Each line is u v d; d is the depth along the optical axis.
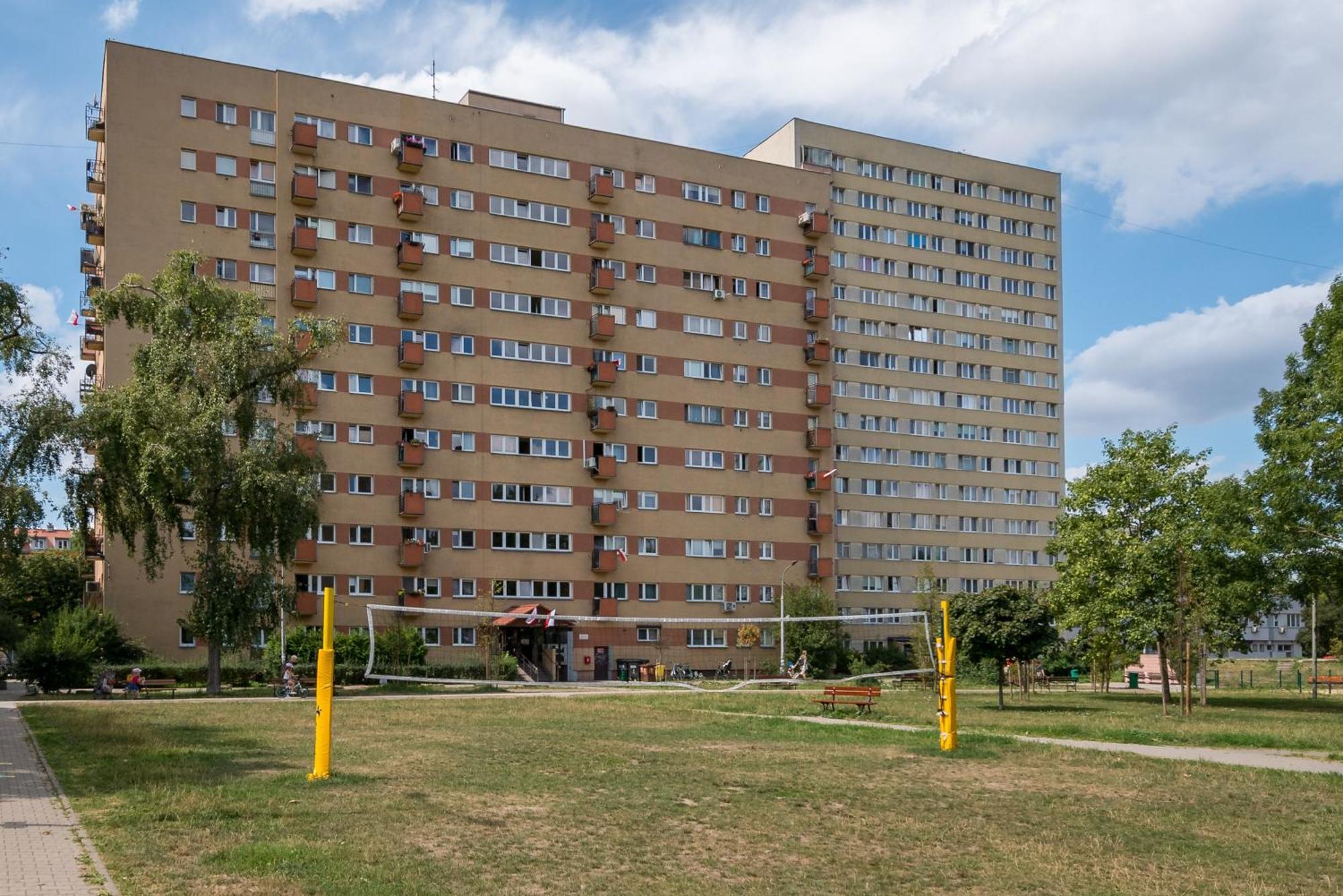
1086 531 41.84
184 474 41.88
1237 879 11.16
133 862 10.65
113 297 44.47
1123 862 11.89
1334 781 17.91
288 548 43.91
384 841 11.95
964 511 87.25
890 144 87.00
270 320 59.41
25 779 16.38
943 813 14.70
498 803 14.71
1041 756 21.23
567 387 70.38
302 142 62.41
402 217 65.31
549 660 68.00
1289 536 44.03
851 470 83.00
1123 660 54.38
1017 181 92.69
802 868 11.37
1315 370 45.97
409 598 63.72
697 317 75.69
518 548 67.69
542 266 70.31
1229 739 24.75
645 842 12.38
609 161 73.44
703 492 74.62
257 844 11.48
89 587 67.50
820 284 81.00
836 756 21.16
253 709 33.56
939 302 88.00
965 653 38.06
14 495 35.78
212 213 60.56
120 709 33.31
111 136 58.66
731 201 78.00
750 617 75.25
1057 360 92.94
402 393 64.31
